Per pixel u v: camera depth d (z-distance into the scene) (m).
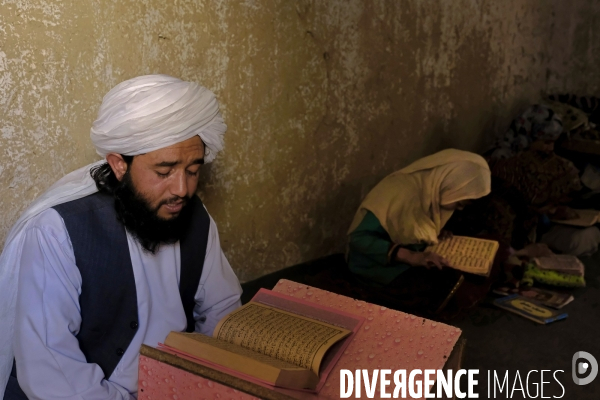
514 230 4.02
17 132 2.34
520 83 5.45
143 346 1.29
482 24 4.81
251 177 3.39
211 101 1.66
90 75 2.50
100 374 1.67
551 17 5.53
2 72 2.25
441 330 1.39
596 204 4.84
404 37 4.12
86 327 1.71
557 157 4.30
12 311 1.71
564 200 4.33
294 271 3.76
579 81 5.85
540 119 4.67
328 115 3.74
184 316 1.87
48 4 2.31
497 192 4.09
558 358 2.94
